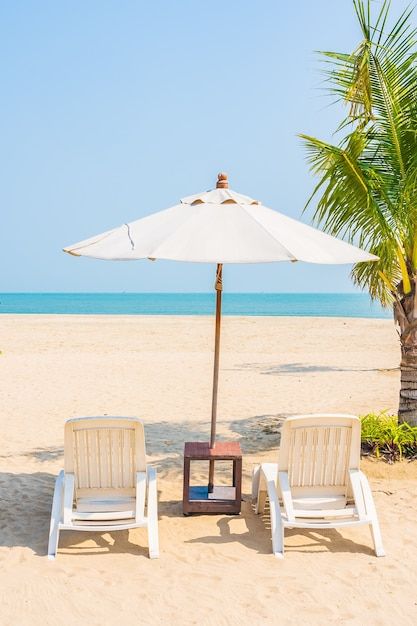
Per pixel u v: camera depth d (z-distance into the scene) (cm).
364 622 387
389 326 3064
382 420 767
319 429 490
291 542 505
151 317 4034
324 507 496
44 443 817
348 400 1104
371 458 691
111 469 493
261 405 1070
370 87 665
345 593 421
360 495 490
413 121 669
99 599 411
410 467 670
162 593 419
